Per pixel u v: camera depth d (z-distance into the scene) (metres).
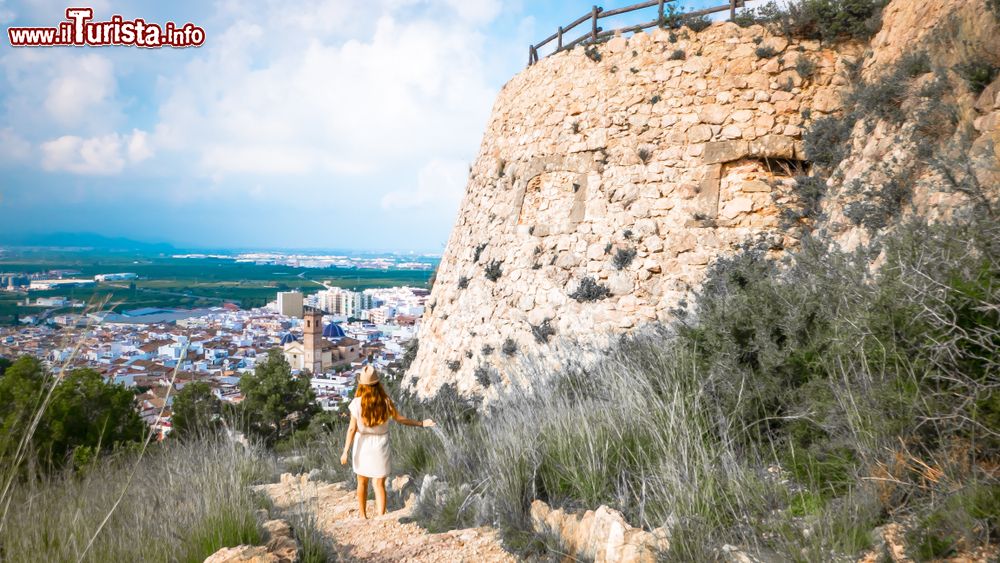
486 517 4.91
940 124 6.63
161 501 4.56
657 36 12.43
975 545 2.49
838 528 2.90
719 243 11.09
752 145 11.17
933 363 3.18
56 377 3.43
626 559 3.41
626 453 4.71
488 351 13.72
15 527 3.66
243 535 3.94
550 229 13.34
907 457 3.04
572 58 13.77
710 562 3.10
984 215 3.54
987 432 2.85
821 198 10.07
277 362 20.84
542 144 14.03
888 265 3.95
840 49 11.16
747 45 11.55
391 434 8.91
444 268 18.39
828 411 3.83
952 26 6.86
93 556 3.62
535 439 5.29
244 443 10.72
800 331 4.93
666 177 11.84
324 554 4.13
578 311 12.14
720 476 3.86
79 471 5.40
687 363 5.42
